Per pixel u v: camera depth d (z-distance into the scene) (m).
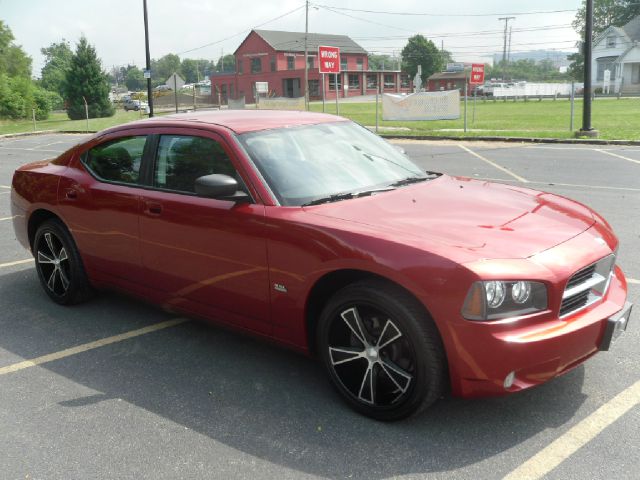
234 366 4.00
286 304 3.48
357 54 80.38
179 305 4.19
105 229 4.51
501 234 3.13
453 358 2.87
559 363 2.92
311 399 3.54
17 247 7.36
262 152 3.79
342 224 3.26
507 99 64.62
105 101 49.94
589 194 9.36
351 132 4.41
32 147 23.88
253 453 3.03
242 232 3.58
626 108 36.34
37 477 2.90
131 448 3.11
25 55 84.81
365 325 3.21
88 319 4.91
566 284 2.93
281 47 74.50
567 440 3.02
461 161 14.30
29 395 3.70
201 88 87.81
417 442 3.05
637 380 3.59
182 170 4.04
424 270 2.88
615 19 95.38
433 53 100.19
